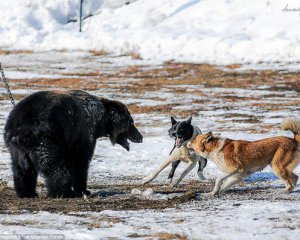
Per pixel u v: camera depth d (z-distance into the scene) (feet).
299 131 118.52
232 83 361.10
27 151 112.27
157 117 255.29
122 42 495.82
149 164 168.04
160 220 89.15
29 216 92.53
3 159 173.68
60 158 112.88
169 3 554.46
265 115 259.39
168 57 462.60
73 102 118.21
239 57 440.04
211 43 458.09
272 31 458.09
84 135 120.98
